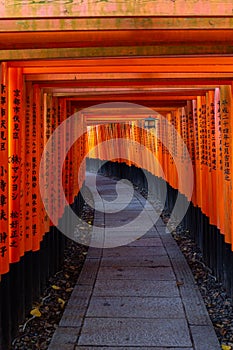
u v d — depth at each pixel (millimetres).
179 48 3076
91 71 3766
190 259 6492
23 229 4121
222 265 5094
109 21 2156
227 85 4496
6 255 3463
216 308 4523
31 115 4363
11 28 2178
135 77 4176
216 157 5160
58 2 1948
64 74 4109
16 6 1945
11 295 3787
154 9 1959
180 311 4402
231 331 3932
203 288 5172
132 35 2293
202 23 2152
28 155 4340
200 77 4145
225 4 1966
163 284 5312
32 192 4527
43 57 3117
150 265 6199
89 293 5008
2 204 3365
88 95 5793
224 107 4574
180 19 2143
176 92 5664
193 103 6555
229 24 2152
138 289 5129
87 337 3805
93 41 2350
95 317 4270
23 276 4125
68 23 2168
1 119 3295
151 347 3602
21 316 4031
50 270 5547
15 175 3818
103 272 5879
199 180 6633
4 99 3316
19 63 3490
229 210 4645
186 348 3574
